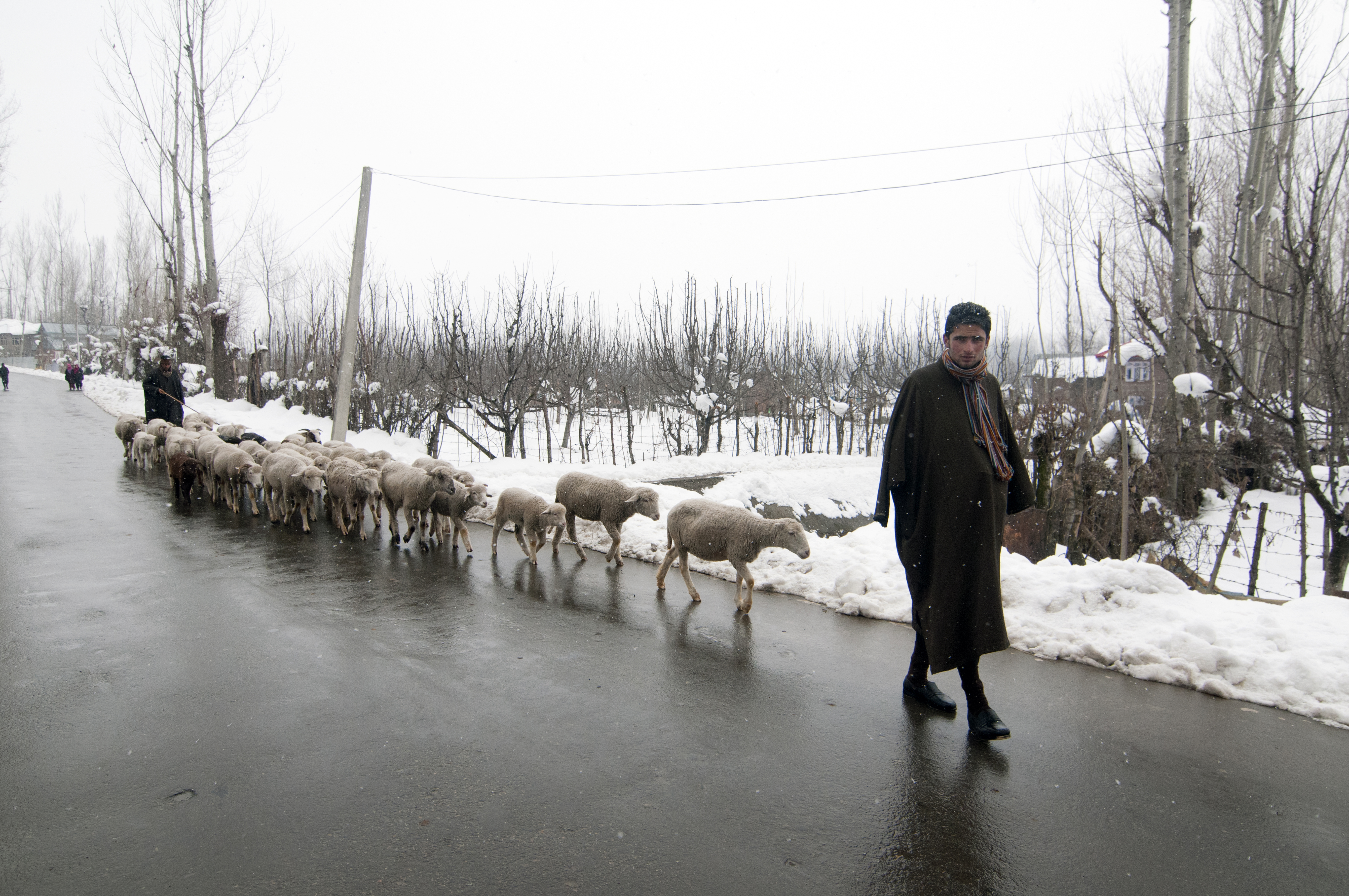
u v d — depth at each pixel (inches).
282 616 233.9
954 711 169.8
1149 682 189.3
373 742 152.4
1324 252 360.8
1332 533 360.5
